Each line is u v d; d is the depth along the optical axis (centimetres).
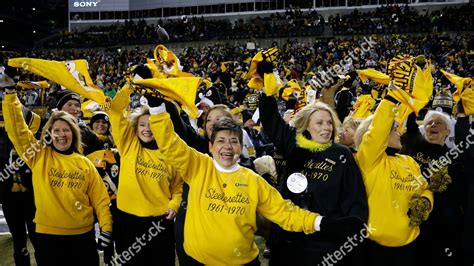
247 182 284
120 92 355
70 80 315
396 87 301
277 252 316
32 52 3709
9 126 335
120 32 3847
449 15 3073
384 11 3331
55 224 343
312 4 3784
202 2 4028
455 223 366
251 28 3481
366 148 312
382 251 322
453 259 370
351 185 296
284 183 318
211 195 278
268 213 287
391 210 317
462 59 2222
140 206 360
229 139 282
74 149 364
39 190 342
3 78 331
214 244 273
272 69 319
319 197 297
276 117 323
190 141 353
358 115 484
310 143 308
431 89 305
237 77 1120
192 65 2589
